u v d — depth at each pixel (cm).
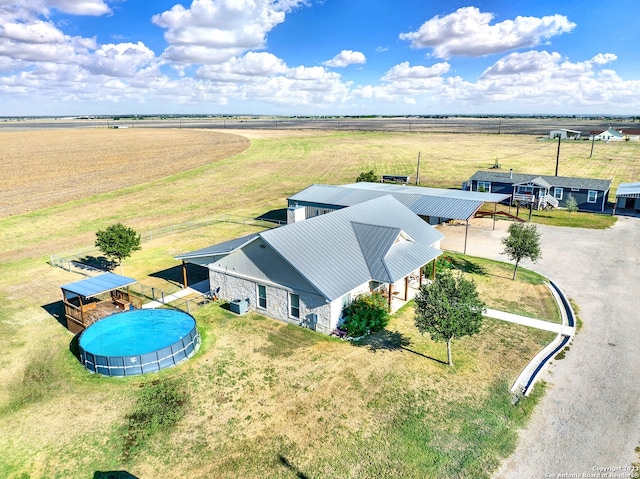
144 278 2934
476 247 3566
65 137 15275
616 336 2077
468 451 1373
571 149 10431
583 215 4694
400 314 2334
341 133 16350
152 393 1678
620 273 2912
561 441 1409
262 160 9150
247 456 1362
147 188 6469
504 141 12775
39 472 1312
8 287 2823
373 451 1376
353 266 2284
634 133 13038
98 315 2239
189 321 2108
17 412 1588
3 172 7731
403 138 13938
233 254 2386
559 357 1905
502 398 1630
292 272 2156
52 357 1952
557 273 2936
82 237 4056
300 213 3828
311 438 1436
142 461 1350
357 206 2925
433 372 1802
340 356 1925
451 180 6725
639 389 1669
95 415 1563
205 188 6500
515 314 2327
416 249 2605
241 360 1902
